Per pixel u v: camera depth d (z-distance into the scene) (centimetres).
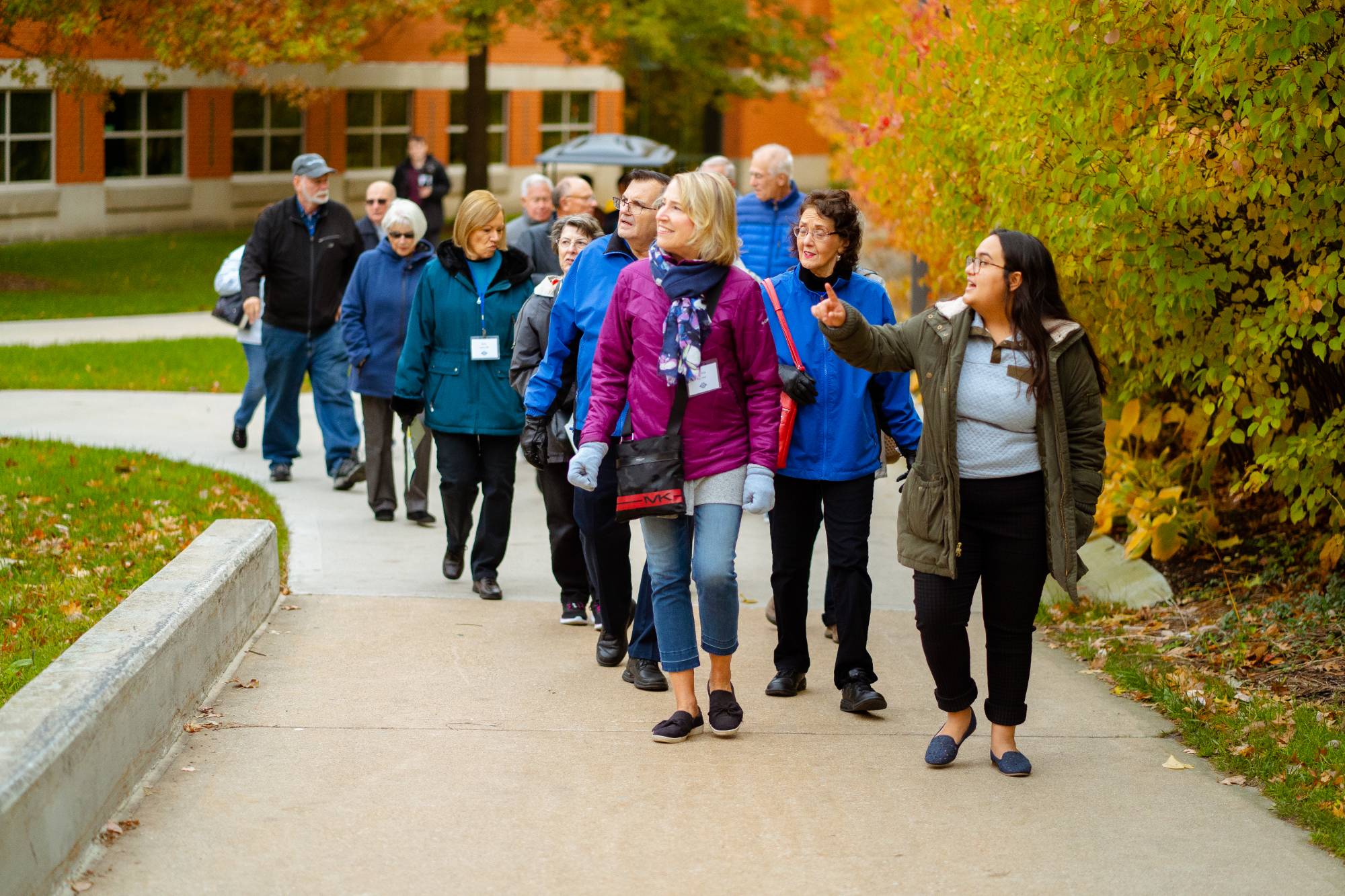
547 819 618
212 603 764
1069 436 660
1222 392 920
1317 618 895
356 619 916
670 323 680
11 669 750
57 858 532
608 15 3662
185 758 672
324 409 1327
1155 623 940
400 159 4497
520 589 1013
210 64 2859
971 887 563
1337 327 884
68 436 1494
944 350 658
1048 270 652
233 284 1426
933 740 694
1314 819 627
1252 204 844
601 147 2527
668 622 715
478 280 968
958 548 658
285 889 546
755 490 684
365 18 3084
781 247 1138
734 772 677
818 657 874
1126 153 880
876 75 1409
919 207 1236
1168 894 561
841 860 585
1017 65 991
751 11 4247
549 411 842
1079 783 673
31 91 3503
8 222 3478
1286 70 786
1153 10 830
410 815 618
